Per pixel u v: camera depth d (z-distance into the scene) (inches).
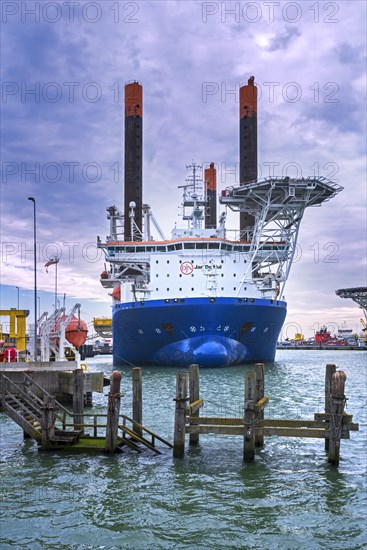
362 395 1565.0
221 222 2706.7
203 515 560.4
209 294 2432.3
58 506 582.9
